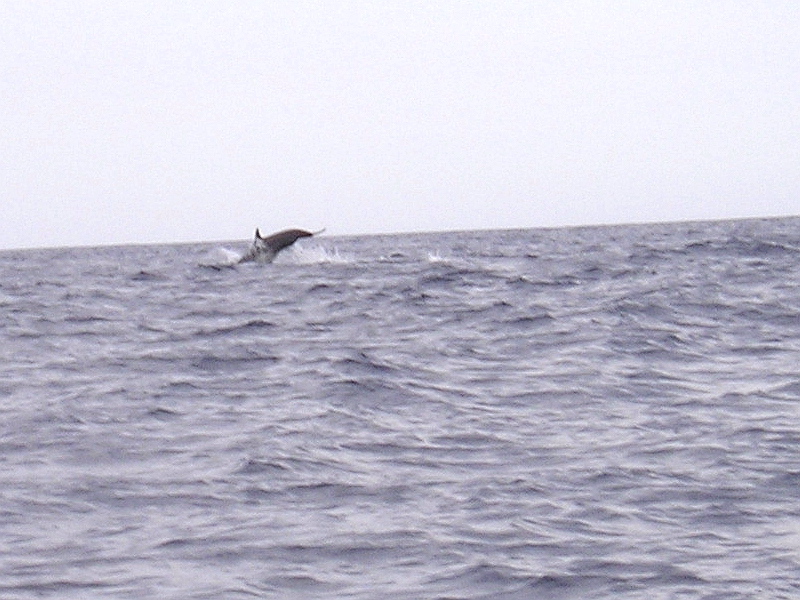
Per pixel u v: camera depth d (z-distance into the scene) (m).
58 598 29.73
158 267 171.75
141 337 82.00
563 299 95.94
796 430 47.50
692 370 62.69
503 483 40.38
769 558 31.91
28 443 47.78
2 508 38.09
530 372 63.31
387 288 109.31
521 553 32.88
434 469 42.62
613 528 35.16
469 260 158.12
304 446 46.19
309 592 30.11
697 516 36.16
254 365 66.44
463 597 29.67
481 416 52.19
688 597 29.20
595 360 66.62
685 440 46.28
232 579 31.05
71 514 37.38
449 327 81.94
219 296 109.56
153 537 34.75
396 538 34.31
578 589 30.11
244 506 37.94
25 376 65.94
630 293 96.69
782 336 73.44
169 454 45.41
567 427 49.53
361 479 41.19
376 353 70.50
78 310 102.44
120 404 55.81
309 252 161.12
